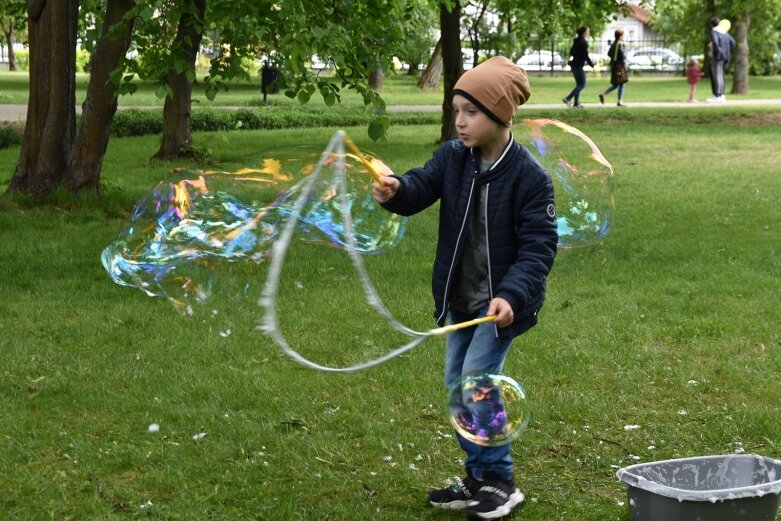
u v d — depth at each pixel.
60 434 4.19
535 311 3.32
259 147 14.51
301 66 8.45
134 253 5.26
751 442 4.21
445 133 14.92
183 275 5.41
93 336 5.52
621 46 23.09
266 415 4.43
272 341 5.47
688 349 5.45
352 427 4.30
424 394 4.71
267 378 4.88
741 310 6.17
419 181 3.41
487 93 3.24
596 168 5.44
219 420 4.34
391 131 17.69
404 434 4.23
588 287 6.74
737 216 9.37
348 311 6.09
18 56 45.91
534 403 4.57
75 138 9.70
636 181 11.61
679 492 3.10
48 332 5.61
